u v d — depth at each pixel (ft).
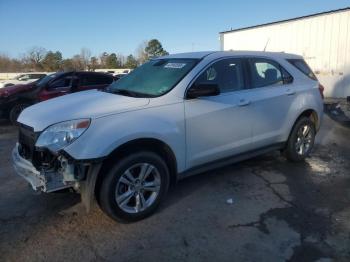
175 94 14.17
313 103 19.77
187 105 14.35
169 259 11.14
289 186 16.84
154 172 13.53
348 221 13.44
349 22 50.03
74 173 11.88
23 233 12.64
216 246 11.81
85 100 13.97
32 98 34.30
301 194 15.94
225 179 17.63
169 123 13.69
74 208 14.48
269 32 60.49
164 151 14.03
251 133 16.92
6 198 15.55
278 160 20.70
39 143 12.09
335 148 23.90
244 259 11.10
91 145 11.82
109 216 12.91
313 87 20.03
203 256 11.27
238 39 66.44
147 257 11.25
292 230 12.78
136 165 12.94
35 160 12.46
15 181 17.65
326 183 17.25
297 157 19.88
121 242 12.07
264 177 17.95
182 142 14.21
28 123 12.87
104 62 258.98
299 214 14.02
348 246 11.76
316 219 13.60
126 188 13.02
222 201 15.17
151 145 13.61
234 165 19.69
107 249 11.68
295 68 19.54
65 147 11.67
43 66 238.89
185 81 14.60
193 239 12.24
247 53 17.44
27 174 12.94
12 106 34.24
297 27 56.29
